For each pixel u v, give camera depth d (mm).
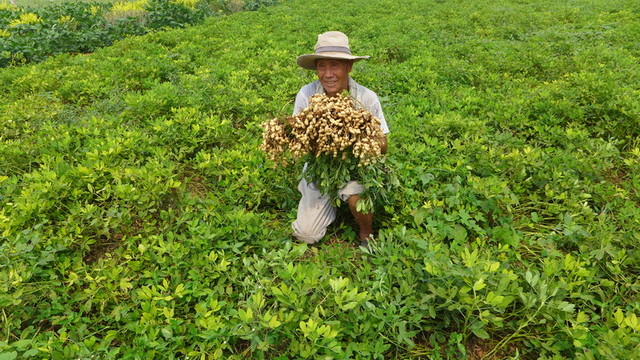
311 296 2457
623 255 2676
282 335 2342
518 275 2621
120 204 3320
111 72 7086
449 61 7461
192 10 14477
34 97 5988
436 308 2352
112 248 3207
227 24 12562
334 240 3410
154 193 3363
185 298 2619
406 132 4570
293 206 3703
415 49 8734
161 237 2881
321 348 2199
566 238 3029
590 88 5363
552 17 12617
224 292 2729
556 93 5551
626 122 4656
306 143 2742
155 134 4602
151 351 2189
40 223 2984
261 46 9492
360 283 2676
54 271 2807
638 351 1912
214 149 4195
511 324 2350
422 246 2598
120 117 5113
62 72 7316
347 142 2689
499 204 3393
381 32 10828
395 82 6633
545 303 2260
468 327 2240
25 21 10977
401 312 2355
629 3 13625
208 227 2988
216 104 5445
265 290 2559
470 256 2338
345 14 14312
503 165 3811
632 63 7105
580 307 2516
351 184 3021
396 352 2354
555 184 3625
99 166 3553
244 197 3754
